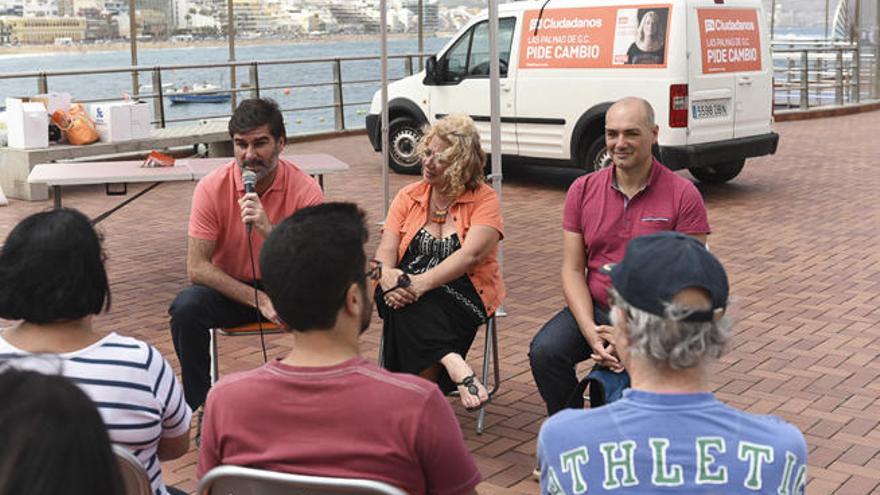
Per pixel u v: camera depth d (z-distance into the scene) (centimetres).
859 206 1089
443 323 469
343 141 1709
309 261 241
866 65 2266
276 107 476
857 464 460
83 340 274
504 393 552
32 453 134
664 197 432
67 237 267
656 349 218
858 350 619
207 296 470
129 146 1166
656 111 1111
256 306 462
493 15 672
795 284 775
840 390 552
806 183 1247
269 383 246
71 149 1135
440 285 467
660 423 216
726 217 1039
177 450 297
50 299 264
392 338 477
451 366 464
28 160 1115
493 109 680
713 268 220
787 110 2077
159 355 282
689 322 217
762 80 1195
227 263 484
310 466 242
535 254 891
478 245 468
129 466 253
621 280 225
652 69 1112
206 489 246
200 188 479
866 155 1490
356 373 245
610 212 436
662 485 212
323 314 244
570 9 1174
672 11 1102
